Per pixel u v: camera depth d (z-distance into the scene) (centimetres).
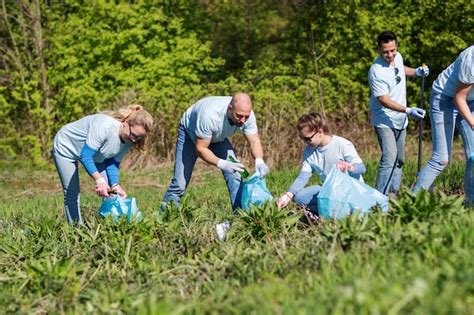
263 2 3288
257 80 2970
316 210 1082
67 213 1203
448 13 2645
